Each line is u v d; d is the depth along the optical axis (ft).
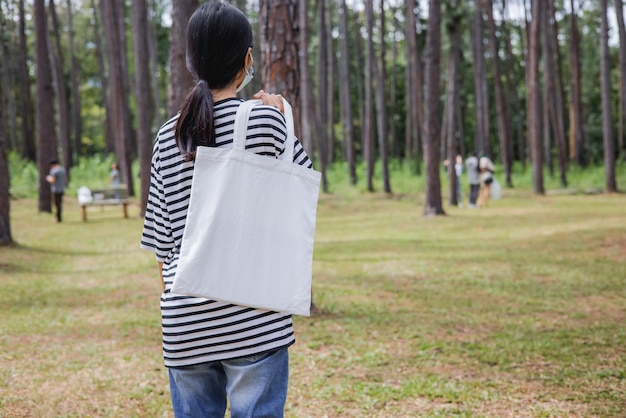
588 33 155.43
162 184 6.91
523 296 26.17
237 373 6.76
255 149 6.70
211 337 6.69
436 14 59.16
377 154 173.68
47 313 24.25
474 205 71.05
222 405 7.14
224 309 6.65
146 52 63.98
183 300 6.75
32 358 18.08
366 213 70.79
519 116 129.90
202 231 6.53
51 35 158.20
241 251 6.57
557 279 29.50
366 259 36.99
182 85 37.42
